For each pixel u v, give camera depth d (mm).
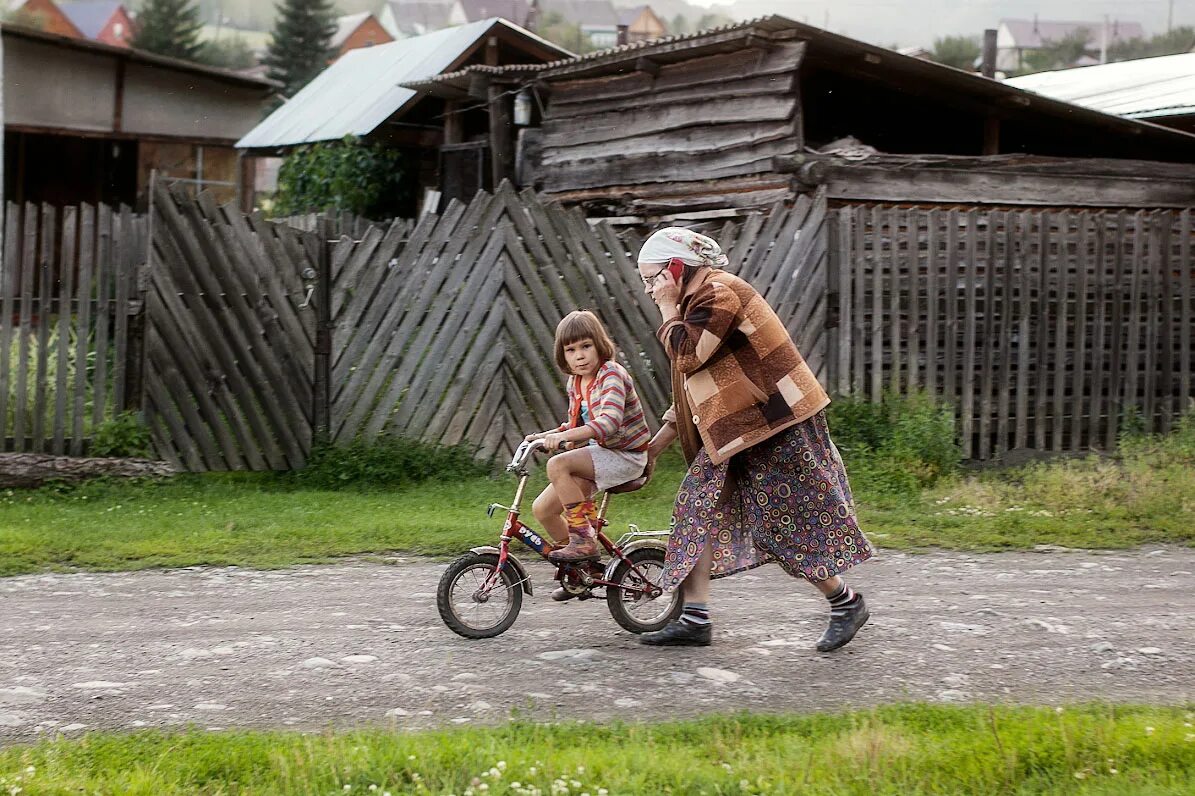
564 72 14680
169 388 9273
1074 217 10945
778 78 12250
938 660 5402
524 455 5445
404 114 21938
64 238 9008
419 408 9766
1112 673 5234
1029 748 3988
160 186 9125
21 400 9016
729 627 5930
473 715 4598
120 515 8211
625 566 5676
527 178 16047
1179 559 7562
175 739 4117
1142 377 11211
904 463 9680
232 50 102750
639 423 5621
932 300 10594
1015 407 10898
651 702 4785
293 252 9492
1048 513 8633
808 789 3684
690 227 10766
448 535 7691
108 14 98625
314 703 4723
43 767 3836
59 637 5613
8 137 23047
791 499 5305
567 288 10109
